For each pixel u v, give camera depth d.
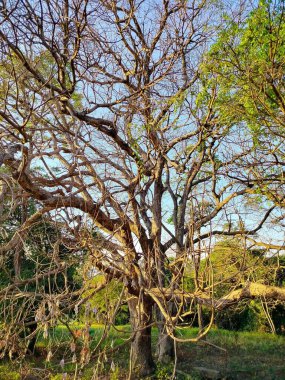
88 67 11.45
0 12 8.62
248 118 9.56
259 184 10.59
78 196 10.98
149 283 8.28
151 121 12.12
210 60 9.69
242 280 8.38
